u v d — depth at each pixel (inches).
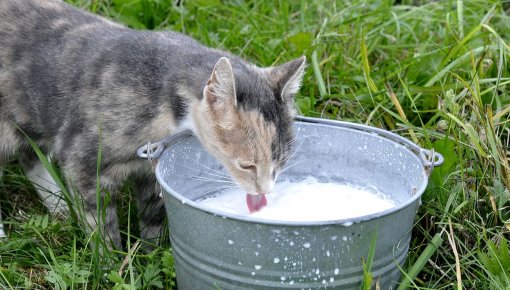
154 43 46.0
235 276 39.2
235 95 42.6
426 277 45.4
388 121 51.9
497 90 51.6
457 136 48.1
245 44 57.6
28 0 49.5
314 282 38.8
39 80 47.5
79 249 46.5
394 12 60.1
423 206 46.7
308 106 53.0
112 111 44.6
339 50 56.1
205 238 39.1
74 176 46.1
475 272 44.7
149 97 44.4
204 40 57.5
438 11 60.0
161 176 41.5
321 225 37.4
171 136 42.9
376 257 39.3
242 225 37.9
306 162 46.8
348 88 54.2
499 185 46.5
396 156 43.9
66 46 47.3
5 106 49.0
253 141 43.5
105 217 45.8
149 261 45.0
